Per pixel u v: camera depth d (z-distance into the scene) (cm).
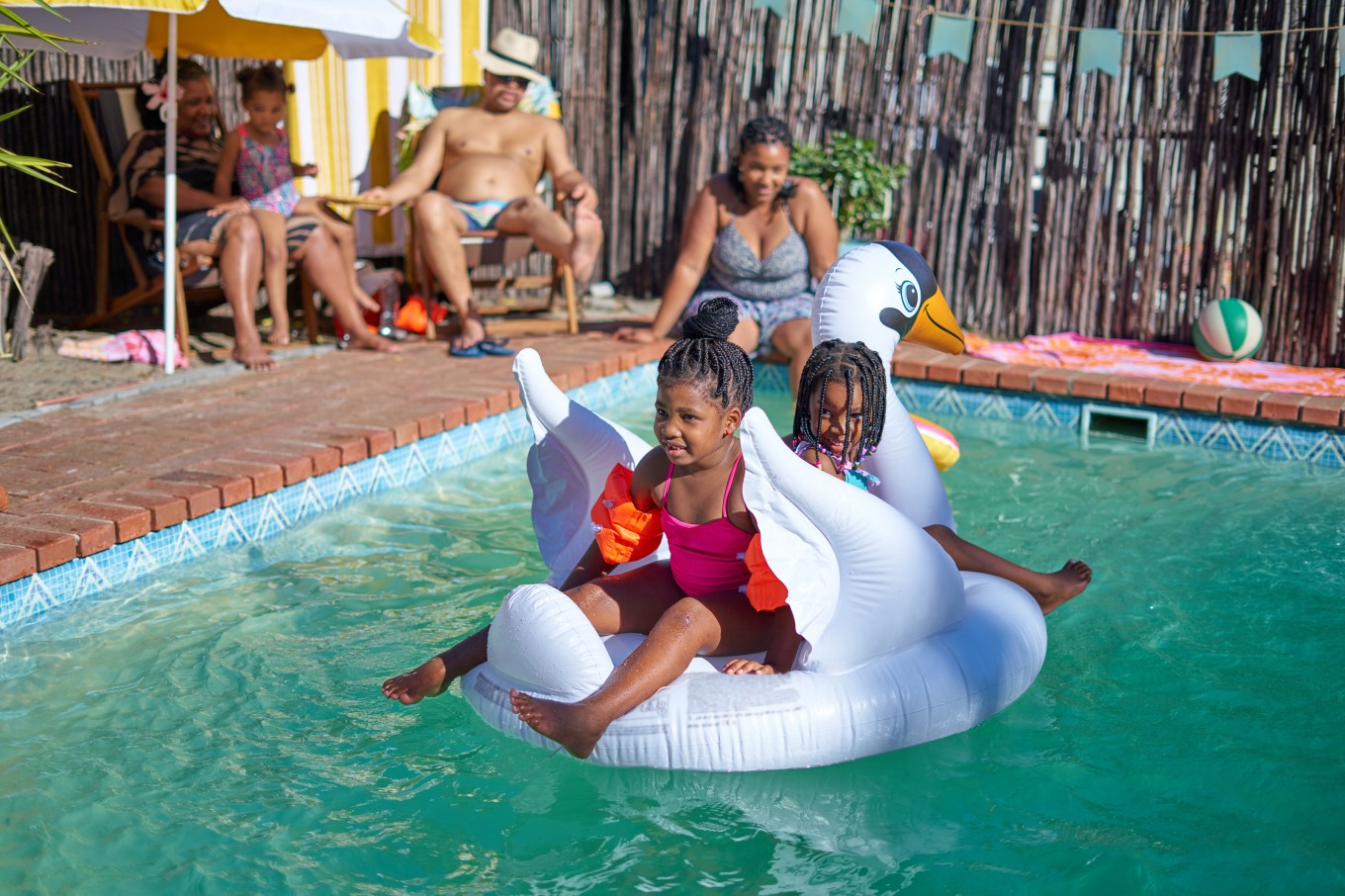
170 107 618
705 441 289
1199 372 706
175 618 392
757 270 707
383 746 313
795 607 293
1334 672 359
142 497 433
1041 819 280
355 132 863
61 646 369
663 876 258
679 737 289
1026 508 520
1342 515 511
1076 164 805
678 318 754
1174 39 761
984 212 834
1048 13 792
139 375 634
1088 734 321
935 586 311
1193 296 787
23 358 655
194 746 312
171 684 346
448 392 614
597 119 943
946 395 712
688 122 921
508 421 621
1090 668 363
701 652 307
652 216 951
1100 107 789
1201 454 618
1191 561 455
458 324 843
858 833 274
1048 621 399
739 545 304
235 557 448
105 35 604
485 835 273
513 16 928
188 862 261
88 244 823
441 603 409
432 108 862
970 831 275
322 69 838
